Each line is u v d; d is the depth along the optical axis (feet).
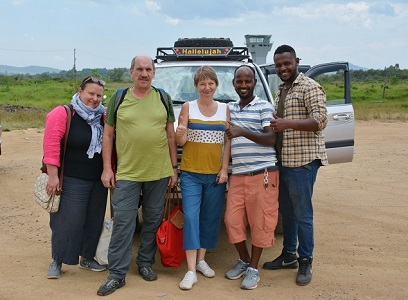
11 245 19.48
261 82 21.81
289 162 15.38
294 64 15.37
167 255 15.97
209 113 15.56
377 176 33.27
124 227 15.03
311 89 15.02
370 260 17.80
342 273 16.58
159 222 15.96
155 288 15.28
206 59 23.49
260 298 14.57
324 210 24.68
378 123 75.05
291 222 16.61
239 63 22.88
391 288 15.33
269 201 15.39
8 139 53.52
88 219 16.49
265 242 15.44
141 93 15.15
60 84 220.84
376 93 151.23
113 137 15.70
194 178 15.66
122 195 15.05
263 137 15.02
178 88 21.50
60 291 15.06
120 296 14.65
